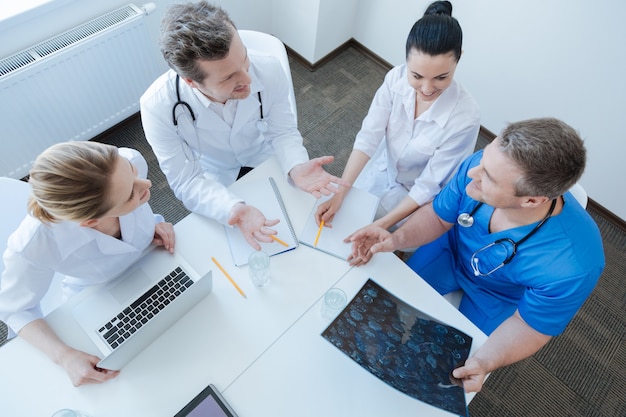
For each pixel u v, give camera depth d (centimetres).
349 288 112
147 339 98
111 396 94
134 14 186
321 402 96
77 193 81
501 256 113
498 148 91
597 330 186
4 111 170
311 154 231
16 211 117
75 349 96
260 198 127
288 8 242
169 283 104
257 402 95
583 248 102
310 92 255
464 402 95
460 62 225
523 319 109
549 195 90
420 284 114
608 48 172
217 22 100
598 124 194
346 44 272
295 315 107
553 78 196
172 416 93
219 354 100
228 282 111
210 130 138
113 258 110
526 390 170
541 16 182
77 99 190
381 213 160
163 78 126
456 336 106
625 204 208
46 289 106
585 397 170
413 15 228
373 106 150
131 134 229
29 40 171
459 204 125
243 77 112
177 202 211
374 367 97
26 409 91
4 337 169
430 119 135
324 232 121
